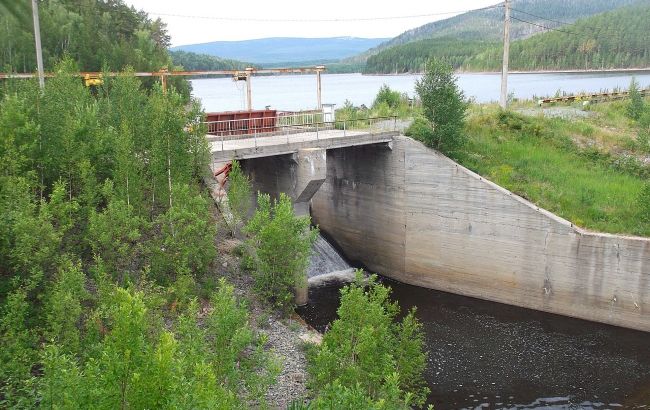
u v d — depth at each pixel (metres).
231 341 16.53
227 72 51.84
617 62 160.00
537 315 34.50
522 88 127.44
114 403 10.81
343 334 17.95
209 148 29.89
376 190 42.59
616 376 27.47
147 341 14.83
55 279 19.61
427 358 29.28
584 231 32.84
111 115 29.28
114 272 23.09
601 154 40.88
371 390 16.89
